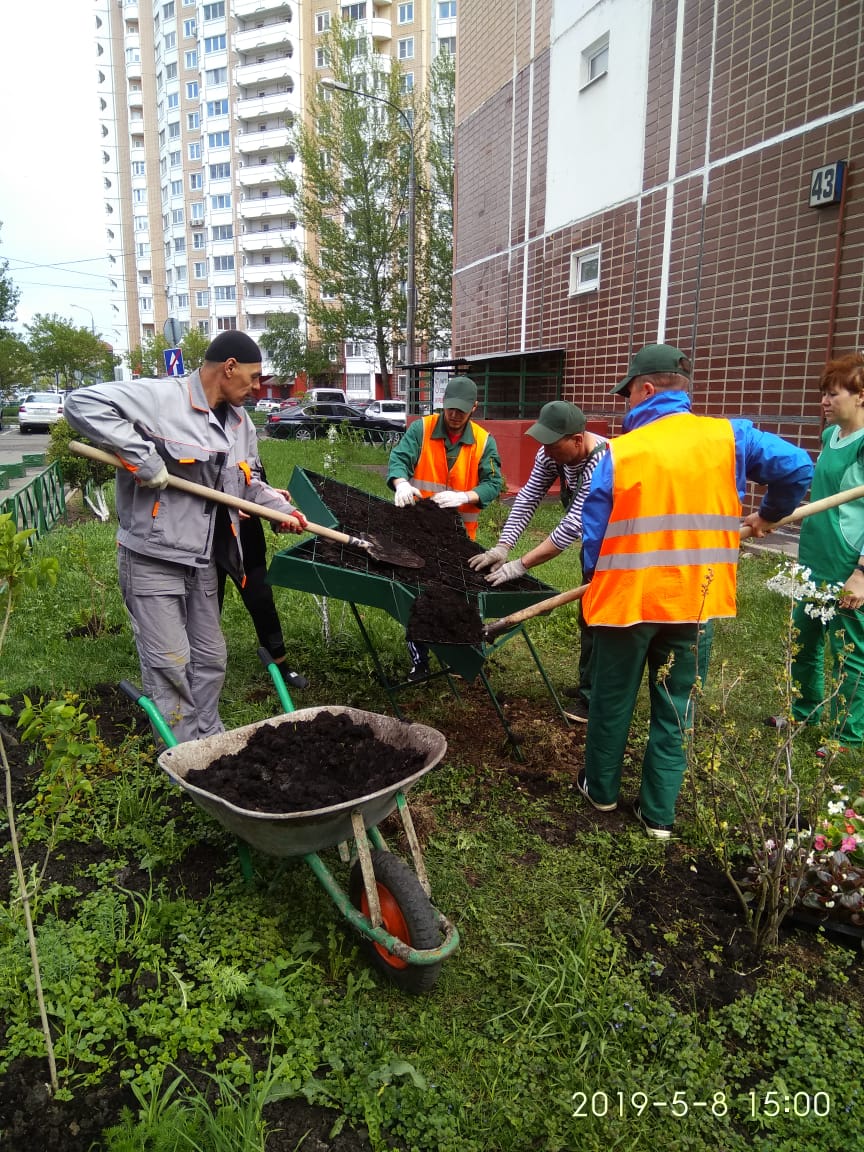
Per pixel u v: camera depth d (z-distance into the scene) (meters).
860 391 3.93
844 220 7.71
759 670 5.05
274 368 47.94
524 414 13.16
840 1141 2.01
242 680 4.83
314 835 2.42
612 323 11.88
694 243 9.92
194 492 3.33
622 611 3.04
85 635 5.60
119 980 2.39
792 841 2.68
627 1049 2.25
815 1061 2.21
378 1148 1.94
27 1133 1.95
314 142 33.81
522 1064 2.18
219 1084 2.03
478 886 2.94
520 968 2.52
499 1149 1.97
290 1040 2.21
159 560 3.38
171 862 3.00
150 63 73.19
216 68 62.66
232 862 2.98
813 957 2.63
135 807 3.27
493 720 4.44
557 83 12.97
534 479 4.47
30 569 2.02
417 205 33.88
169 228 71.94
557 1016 2.32
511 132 14.88
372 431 25.28
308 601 6.41
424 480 5.02
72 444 3.19
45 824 3.14
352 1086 2.08
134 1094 2.04
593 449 3.98
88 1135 1.95
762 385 8.91
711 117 9.42
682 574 3.00
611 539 3.04
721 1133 2.02
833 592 3.04
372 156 33.28
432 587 3.75
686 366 3.17
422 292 35.44
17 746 3.90
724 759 3.50
